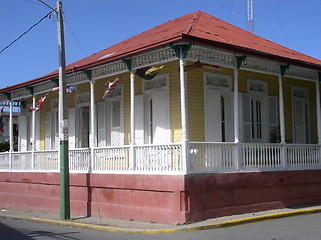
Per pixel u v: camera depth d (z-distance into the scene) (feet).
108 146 53.21
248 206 44.52
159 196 42.19
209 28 53.67
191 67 42.22
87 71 51.65
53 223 46.91
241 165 44.52
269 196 46.78
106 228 40.83
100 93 60.18
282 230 36.81
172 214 40.50
